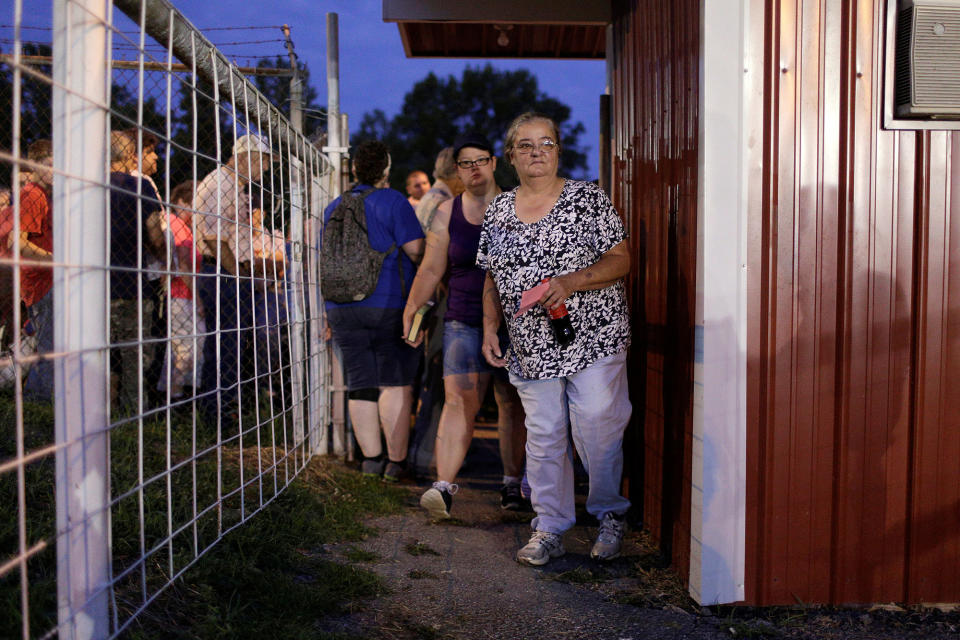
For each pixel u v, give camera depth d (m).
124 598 2.13
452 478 3.65
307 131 4.84
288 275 4.32
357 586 2.64
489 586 2.81
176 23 2.36
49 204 3.68
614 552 3.08
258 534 2.84
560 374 2.93
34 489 2.73
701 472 2.57
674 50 2.94
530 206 3.02
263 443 4.22
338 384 4.62
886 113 2.53
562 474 3.13
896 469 2.62
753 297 2.55
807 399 2.58
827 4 2.52
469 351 3.64
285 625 2.24
